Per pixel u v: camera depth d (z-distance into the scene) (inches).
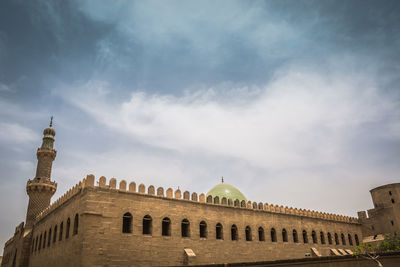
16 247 2007.9
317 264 968.3
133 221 1187.9
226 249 1408.7
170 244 1246.3
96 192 1144.8
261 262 917.2
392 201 2102.6
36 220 1817.2
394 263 991.0
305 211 1847.9
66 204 1328.7
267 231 1603.1
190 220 1342.3
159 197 1285.7
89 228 1086.4
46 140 2111.2
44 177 2009.1
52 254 1360.7
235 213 1513.3
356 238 2073.1
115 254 1108.5
